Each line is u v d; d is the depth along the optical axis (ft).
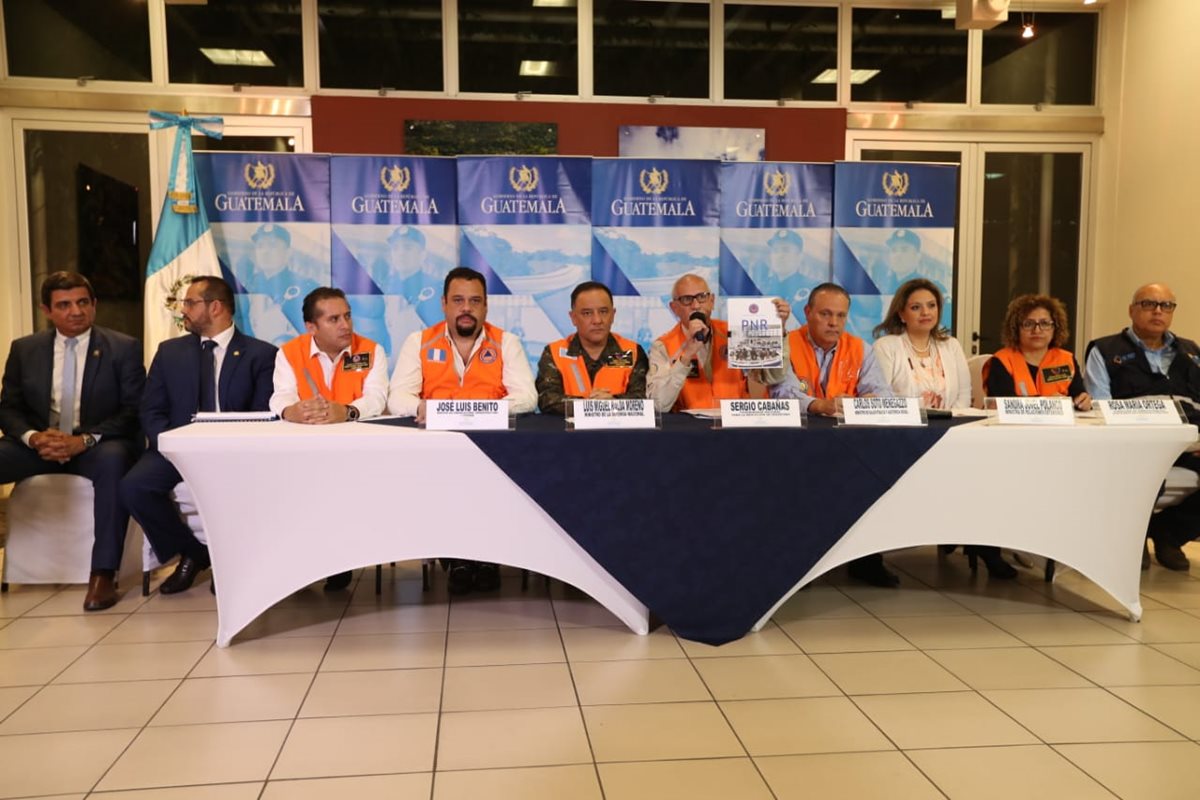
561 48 18.29
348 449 8.16
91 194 17.40
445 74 17.98
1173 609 9.98
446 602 10.28
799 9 18.78
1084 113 19.22
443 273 15.26
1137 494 9.30
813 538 8.71
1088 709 7.22
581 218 15.25
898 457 8.73
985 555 11.49
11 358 11.12
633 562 8.54
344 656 8.43
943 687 7.67
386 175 15.02
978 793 5.88
